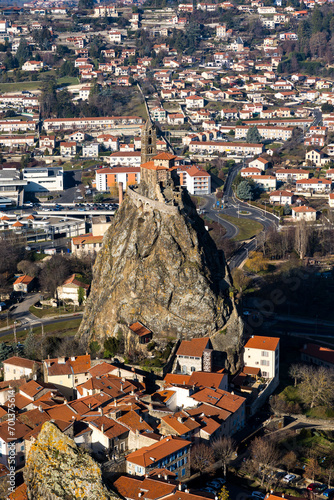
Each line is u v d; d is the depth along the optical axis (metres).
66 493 160.50
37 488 162.88
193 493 182.38
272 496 187.88
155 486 182.12
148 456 195.62
